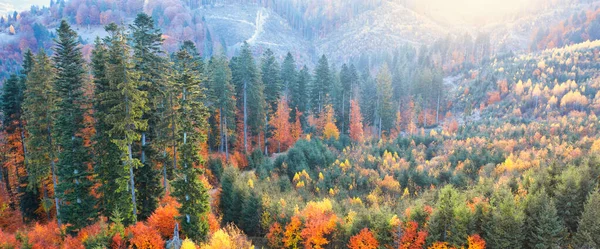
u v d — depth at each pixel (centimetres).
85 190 2711
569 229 2844
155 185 2888
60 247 2355
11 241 2408
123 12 19825
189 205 2597
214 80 5212
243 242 3042
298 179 4847
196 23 19712
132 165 2494
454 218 2788
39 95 2988
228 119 5447
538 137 5666
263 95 6100
